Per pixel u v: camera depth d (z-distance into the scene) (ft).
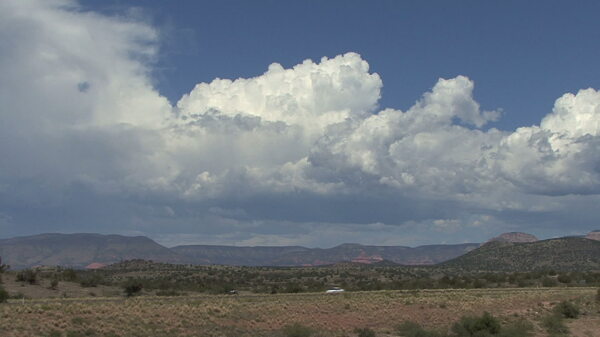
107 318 202.59
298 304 269.44
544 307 286.46
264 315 237.86
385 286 468.34
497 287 463.01
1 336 165.48
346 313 256.93
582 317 268.41
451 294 343.26
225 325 216.13
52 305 217.36
